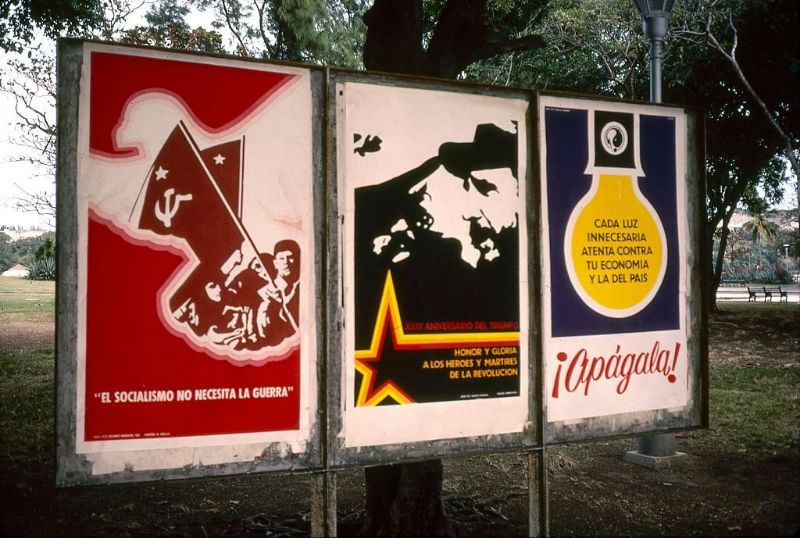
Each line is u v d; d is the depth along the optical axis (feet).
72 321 10.76
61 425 10.66
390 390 12.60
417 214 12.94
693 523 16.92
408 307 12.81
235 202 11.69
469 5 16.46
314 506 12.07
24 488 19.76
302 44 81.82
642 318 14.97
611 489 19.80
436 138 13.16
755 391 35.60
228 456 11.50
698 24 49.34
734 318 76.33
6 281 158.71
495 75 57.06
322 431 12.03
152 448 11.07
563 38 52.60
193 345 11.37
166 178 11.32
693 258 15.64
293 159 12.09
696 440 25.61
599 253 14.56
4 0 49.85
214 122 11.62
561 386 14.06
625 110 14.96
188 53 11.52
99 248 10.93
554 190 14.19
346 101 12.52
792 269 208.95
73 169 10.84
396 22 15.71
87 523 16.87
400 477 14.80
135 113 11.18
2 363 43.42
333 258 12.34
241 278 11.69
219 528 16.44
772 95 58.85
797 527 16.60
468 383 13.20
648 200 15.12
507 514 17.43
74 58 10.91
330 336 12.23
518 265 13.75
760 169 74.90
